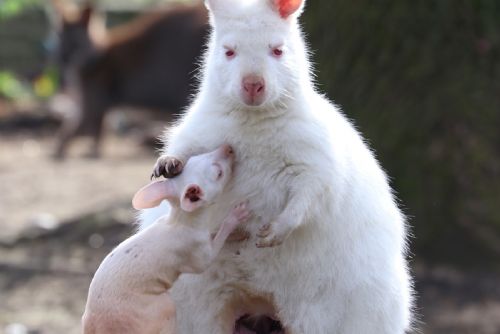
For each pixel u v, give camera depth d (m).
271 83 10.25
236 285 10.90
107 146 36.66
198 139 10.62
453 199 21.70
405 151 21.58
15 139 37.19
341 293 10.81
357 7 21.17
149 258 10.43
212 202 10.38
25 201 26.03
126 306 10.32
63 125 36.31
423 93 21.48
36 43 46.53
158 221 10.73
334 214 10.59
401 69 21.41
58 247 22.52
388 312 11.00
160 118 37.25
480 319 18.84
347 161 10.84
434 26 21.30
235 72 10.33
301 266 10.69
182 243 10.45
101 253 22.17
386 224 11.10
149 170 30.44
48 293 19.97
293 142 10.34
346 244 10.76
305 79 10.74
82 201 25.88
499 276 21.06
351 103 21.44
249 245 10.66
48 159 33.16
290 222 10.13
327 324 10.85
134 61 35.62
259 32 10.43
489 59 21.45
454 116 21.56
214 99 10.62
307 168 10.34
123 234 23.06
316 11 21.22
